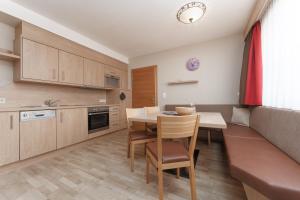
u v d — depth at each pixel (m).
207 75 3.65
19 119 2.06
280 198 0.87
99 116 3.49
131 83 4.87
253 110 2.61
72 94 3.50
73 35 3.11
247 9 2.39
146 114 2.37
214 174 1.83
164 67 4.27
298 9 1.56
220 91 3.51
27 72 2.35
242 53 3.27
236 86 3.35
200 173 1.86
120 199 1.39
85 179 1.74
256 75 2.51
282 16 1.88
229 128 2.49
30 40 2.39
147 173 1.66
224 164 2.10
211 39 3.57
